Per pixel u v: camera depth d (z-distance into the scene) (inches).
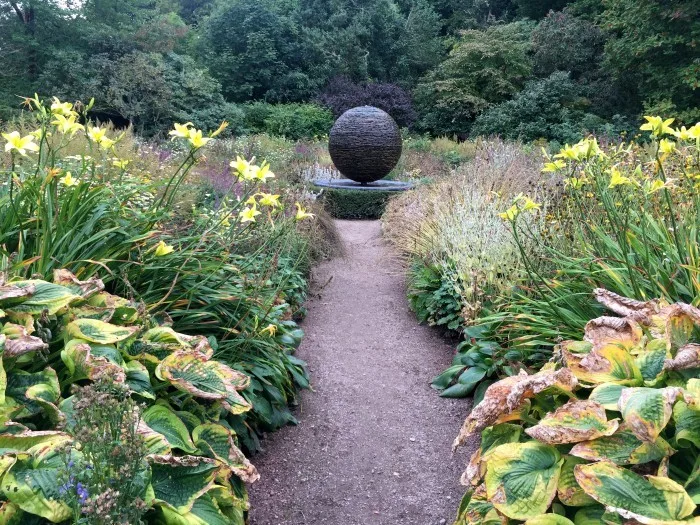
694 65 674.2
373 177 483.8
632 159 180.9
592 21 948.6
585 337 92.1
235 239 149.1
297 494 116.6
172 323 116.8
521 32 1006.4
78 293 95.8
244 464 88.1
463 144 705.6
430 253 234.4
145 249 129.6
